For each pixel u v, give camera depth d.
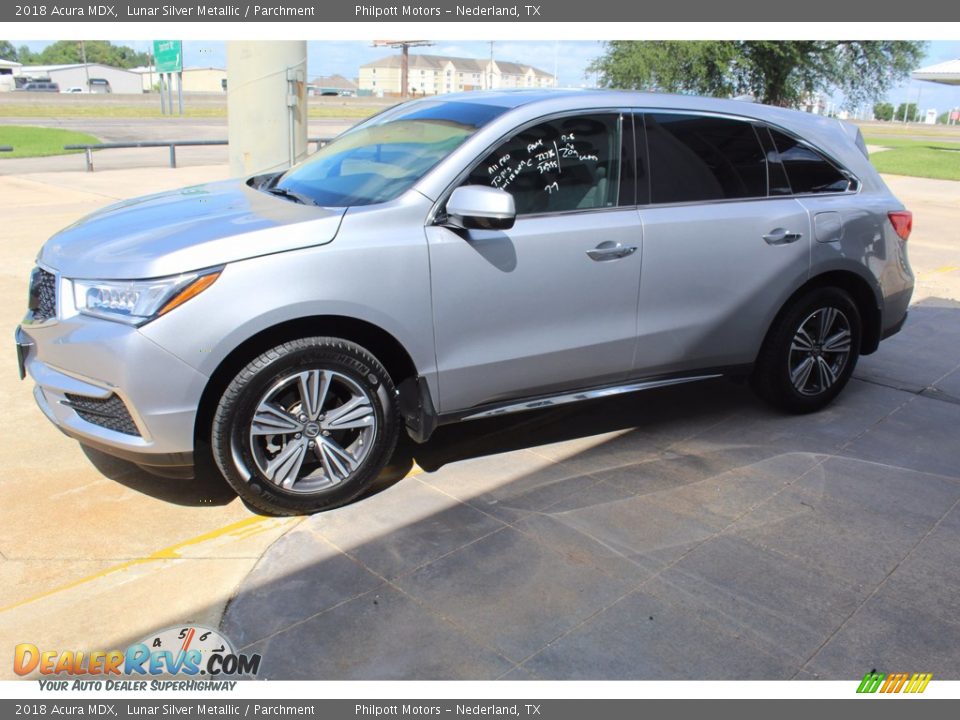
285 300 3.16
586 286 3.81
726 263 4.17
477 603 2.92
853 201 4.66
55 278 3.33
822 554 3.28
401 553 3.23
